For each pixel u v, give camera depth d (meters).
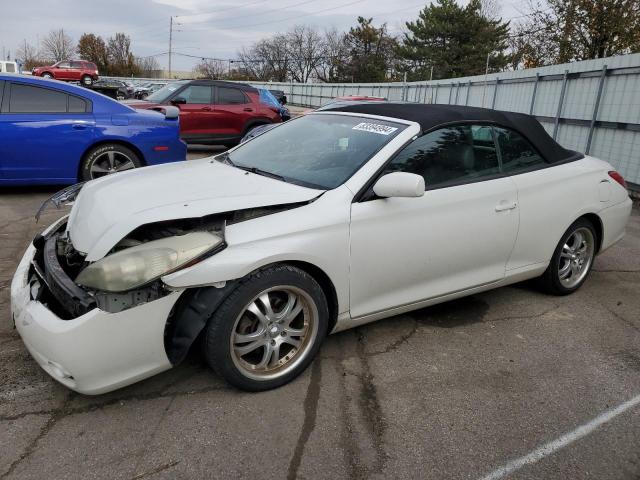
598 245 4.40
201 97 11.89
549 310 4.02
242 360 2.70
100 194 2.97
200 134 11.88
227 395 2.74
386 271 3.08
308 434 2.48
